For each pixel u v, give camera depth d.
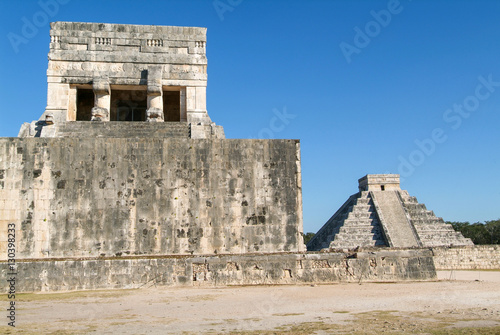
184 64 33.94
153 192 23.42
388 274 22.27
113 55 33.06
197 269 20.92
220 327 11.74
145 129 28.19
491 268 39.19
